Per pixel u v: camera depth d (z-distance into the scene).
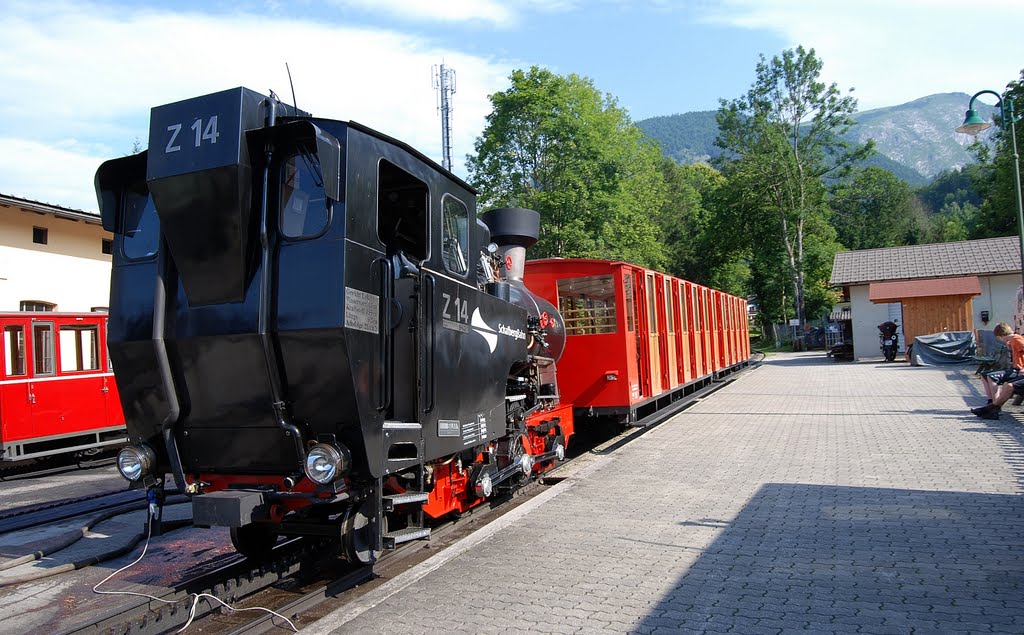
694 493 7.55
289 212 4.58
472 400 6.09
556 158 31.81
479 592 4.90
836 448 9.73
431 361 5.29
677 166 77.50
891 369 23.83
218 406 4.73
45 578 6.18
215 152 4.43
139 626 4.41
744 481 7.98
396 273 5.11
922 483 7.47
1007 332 11.84
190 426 4.87
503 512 7.62
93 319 13.94
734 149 45.34
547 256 32.44
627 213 33.62
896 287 28.02
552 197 31.11
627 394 10.94
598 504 7.27
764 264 48.22
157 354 4.70
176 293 4.77
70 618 5.19
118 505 9.17
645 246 37.16
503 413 6.82
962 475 7.74
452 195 5.96
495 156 32.56
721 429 12.05
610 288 11.10
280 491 4.66
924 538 5.67
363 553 4.83
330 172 4.36
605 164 32.53
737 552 5.54
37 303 17.78
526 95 31.00
